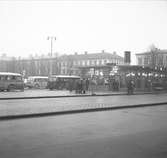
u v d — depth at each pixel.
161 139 8.28
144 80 43.28
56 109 15.02
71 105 17.47
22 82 37.88
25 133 8.90
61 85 44.47
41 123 10.98
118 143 7.70
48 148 7.01
